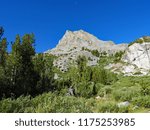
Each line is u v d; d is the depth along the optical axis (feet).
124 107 49.16
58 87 86.33
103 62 426.10
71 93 83.25
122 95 69.00
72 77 130.11
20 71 71.20
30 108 39.45
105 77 146.51
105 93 86.12
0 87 65.36
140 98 54.34
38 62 82.38
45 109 37.81
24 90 70.44
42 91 77.25
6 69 69.10
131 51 342.23
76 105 42.88
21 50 72.18
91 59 465.88
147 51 334.03
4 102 40.04
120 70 316.81
